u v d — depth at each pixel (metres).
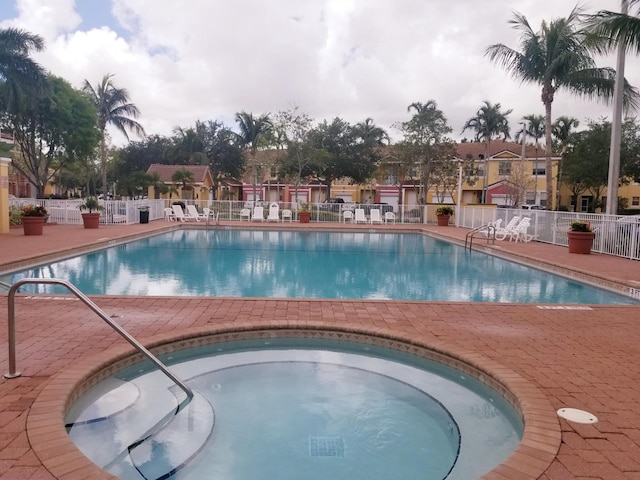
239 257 13.38
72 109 24.81
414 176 31.11
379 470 2.98
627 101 17.12
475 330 5.48
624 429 3.08
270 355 5.03
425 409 3.87
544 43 20.66
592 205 41.28
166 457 3.03
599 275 9.41
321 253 14.62
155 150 47.69
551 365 4.33
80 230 17.62
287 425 3.54
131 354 4.39
